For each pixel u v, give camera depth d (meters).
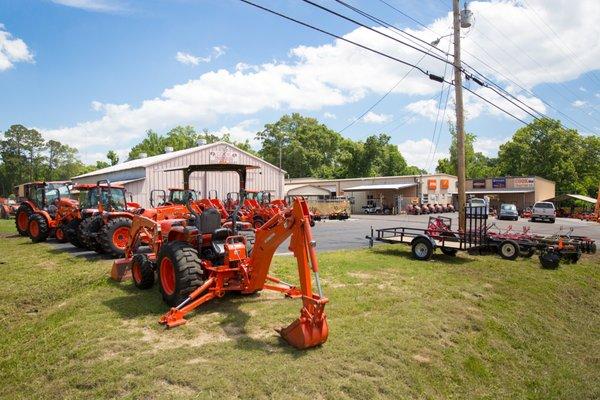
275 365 4.48
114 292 7.11
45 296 7.41
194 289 5.94
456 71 13.88
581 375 6.45
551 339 7.39
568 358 6.92
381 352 5.24
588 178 54.53
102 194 11.88
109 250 10.41
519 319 7.69
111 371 4.31
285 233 5.36
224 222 7.53
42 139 76.38
